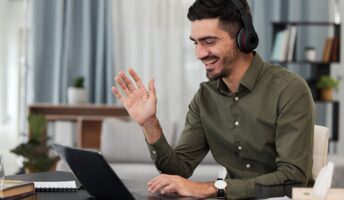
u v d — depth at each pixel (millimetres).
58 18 4918
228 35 1432
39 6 4926
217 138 1648
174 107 5070
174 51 5070
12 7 7562
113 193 1226
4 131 8117
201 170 3549
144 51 5078
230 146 1615
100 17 4949
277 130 1498
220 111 1617
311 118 1482
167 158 1566
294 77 1530
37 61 4930
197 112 1708
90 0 4961
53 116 4625
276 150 1512
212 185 1384
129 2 5051
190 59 5117
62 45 4961
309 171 1458
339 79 5008
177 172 1606
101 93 4961
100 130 4547
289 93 1497
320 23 4457
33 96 4926
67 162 1318
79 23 4984
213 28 1412
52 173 1666
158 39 5070
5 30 7621
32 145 4031
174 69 5066
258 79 1554
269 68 1571
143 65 5082
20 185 1196
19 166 5062
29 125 4121
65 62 4930
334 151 4855
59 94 4934
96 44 5012
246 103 1558
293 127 1462
